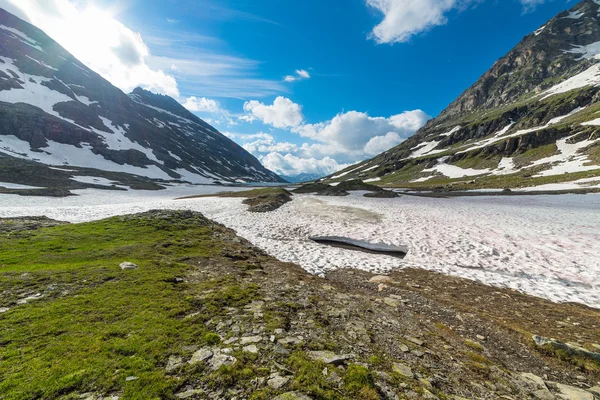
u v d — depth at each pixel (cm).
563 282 1505
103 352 645
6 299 907
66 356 624
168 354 661
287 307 1011
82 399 507
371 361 694
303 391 554
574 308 1212
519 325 1048
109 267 1273
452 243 2261
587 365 771
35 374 558
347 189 7150
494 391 636
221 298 1035
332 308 1060
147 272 1254
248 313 927
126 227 2094
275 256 1966
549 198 5466
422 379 645
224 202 4394
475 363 750
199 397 532
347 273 1664
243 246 2073
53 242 1645
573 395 642
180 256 1617
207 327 812
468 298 1318
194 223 2458
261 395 538
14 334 702
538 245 2134
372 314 1049
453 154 15788
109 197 5897
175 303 954
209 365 627
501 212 3722
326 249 2223
